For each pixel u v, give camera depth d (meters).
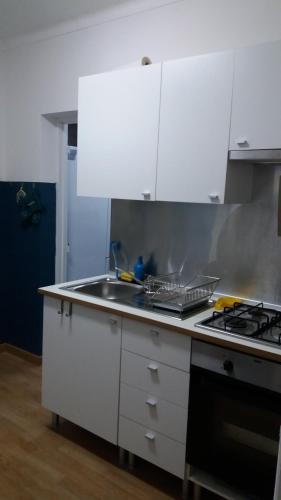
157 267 2.62
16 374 3.19
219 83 1.91
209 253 2.39
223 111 1.91
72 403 2.32
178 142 2.07
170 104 2.08
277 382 1.59
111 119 2.33
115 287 2.66
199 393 1.81
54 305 2.33
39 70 3.15
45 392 2.46
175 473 1.94
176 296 2.22
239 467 1.77
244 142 1.86
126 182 2.31
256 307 2.07
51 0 2.63
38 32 3.08
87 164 2.48
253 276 2.24
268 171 2.14
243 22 2.19
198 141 2.00
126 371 2.05
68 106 3.01
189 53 2.40
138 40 2.60
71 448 2.30
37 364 3.38
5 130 3.47
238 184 2.05
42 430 2.46
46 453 2.25
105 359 2.13
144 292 2.51
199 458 1.85
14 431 2.44
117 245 2.78
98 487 2.02
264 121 1.80
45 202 3.23
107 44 2.75
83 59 2.89
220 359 1.72
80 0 2.61
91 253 3.52
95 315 2.15
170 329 1.84
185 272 2.50
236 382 1.70
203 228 2.39
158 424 1.96
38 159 3.26
